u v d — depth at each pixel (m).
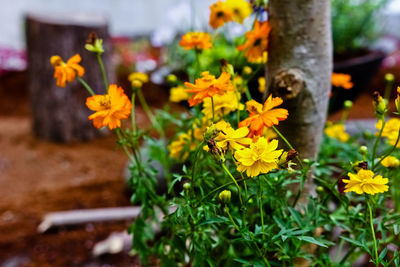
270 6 0.81
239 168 0.61
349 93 1.48
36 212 1.45
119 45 3.37
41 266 1.20
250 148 0.60
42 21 1.89
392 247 0.90
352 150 0.94
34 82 2.00
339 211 0.82
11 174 1.75
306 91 0.79
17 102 2.65
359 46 1.76
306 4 0.78
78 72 0.79
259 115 0.63
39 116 2.04
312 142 0.82
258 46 0.82
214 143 0.61
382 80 2.66
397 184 0.88
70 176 1.74
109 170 1.79
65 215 1.38
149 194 0.87
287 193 0.78
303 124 0.80
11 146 1.99
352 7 1.74
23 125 2.28
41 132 2.05
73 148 1.99
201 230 0.77
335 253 1.02
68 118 2.01
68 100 1.99
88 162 1.85
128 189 1.56
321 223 0.76
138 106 2.54
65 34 1.90
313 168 0.84
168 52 2.25
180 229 0.86
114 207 1.50
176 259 0.91
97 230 1.35
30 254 1.25
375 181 0.62
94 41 0.79
